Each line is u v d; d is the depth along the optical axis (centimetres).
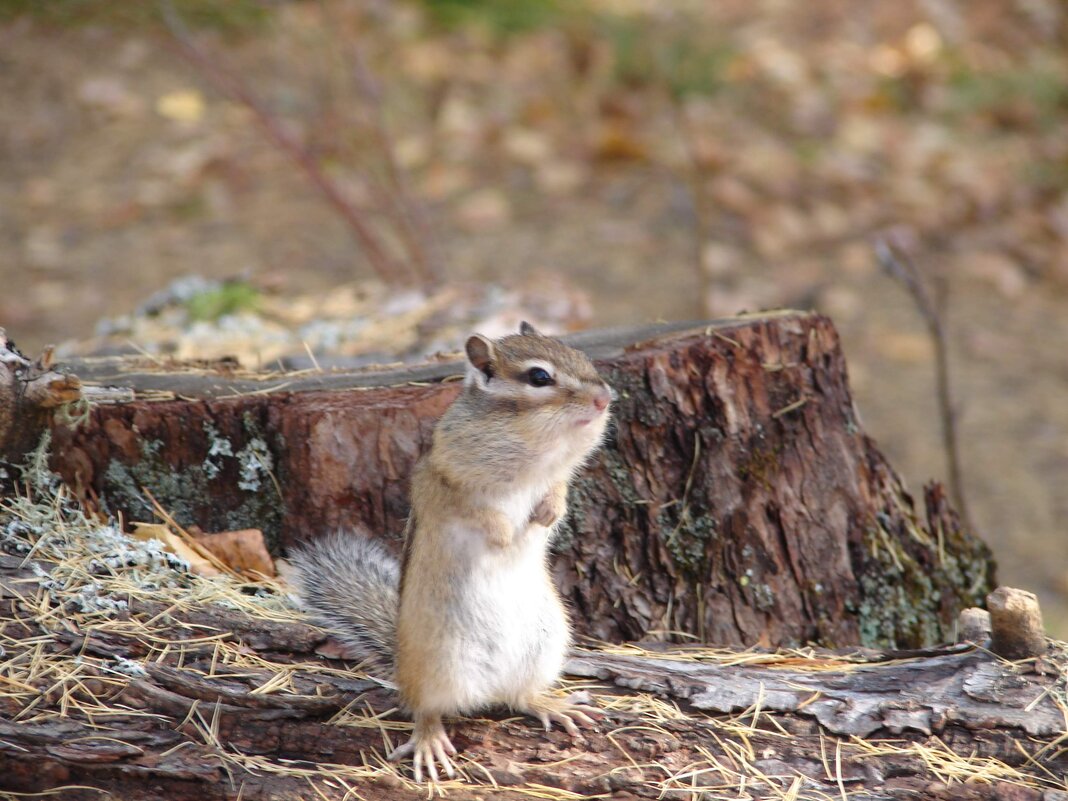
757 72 2873
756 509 965
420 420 898
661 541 942
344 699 736
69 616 746
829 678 786
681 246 2334
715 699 759
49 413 823
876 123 2727
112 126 2620
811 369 999
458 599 727
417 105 2711
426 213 2350
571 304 1433
